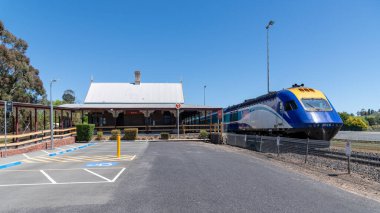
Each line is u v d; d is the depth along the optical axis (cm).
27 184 986
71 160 1616
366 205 734
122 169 1275
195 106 3938
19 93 4250
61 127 3058
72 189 899
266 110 2502
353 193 862
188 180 1015
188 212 660
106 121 4316
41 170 1280
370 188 952
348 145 1208
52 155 1884
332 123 1988
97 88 5128
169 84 5372
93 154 1920
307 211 675
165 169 1257
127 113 3950
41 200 773
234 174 1138
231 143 2859
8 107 1784
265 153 2002
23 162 1558
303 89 2202
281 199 775
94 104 4531
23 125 4141
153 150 2169
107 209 685
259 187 912
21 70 4347
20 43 4556
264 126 2536
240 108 3238
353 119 6400
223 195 809
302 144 1775
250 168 1298
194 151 2097
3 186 959
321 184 980
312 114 2009
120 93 5034
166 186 921
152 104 4638
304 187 925
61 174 1173
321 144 1684
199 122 4547
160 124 4391
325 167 1385
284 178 1071
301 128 2022
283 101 2222
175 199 768
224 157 1723
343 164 1398
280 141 1983
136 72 5353
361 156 1506
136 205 714
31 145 2092
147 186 924
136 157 1722
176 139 3369
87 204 729
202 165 1376
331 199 785
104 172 1203
